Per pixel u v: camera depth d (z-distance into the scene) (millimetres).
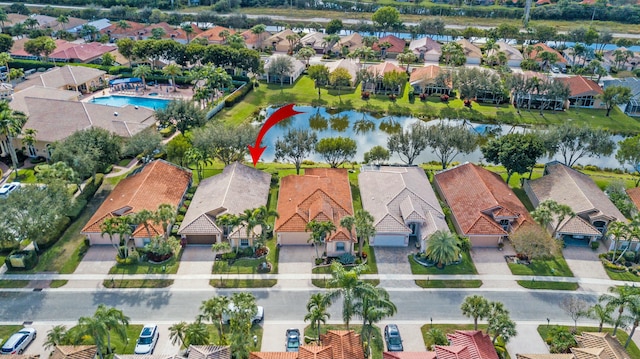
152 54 139625
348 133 114938
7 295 60375
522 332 56719
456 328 57125
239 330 49688
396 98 134125
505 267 67688
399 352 50688
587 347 51531
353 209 77312
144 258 67188
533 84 125250
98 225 68688
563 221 72875
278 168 92562
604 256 69812
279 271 65625
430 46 168250
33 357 48938
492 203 73750
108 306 58969
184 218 73000
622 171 96812
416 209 72500
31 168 90375
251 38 168500
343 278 51656
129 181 79938
